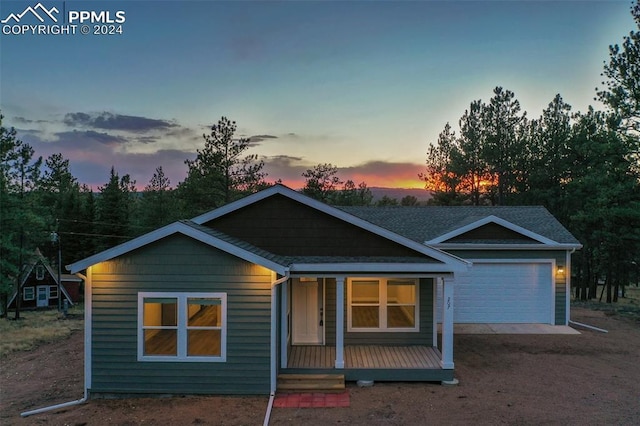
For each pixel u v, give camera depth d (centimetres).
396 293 1258
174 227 954
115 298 970
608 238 2464
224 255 972
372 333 1247
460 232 1681
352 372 1041
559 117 3338
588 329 1630
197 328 968
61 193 5578
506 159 3528
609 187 2261
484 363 1197
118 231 4109
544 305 1681
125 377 967
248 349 964
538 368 1157
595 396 955
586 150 2866
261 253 1011
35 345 1598
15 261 2748
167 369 966
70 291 3869
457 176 3844
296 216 1164
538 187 3359
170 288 971
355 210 2091
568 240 1664
